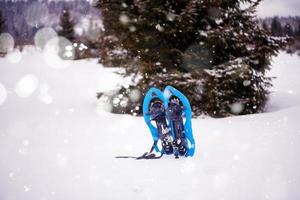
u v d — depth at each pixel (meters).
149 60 11.14
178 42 11.84
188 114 5.94
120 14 11.05
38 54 47.25
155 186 4.30
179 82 10.73
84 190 4.27
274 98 14.36
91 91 18.84
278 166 4.75
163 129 6.07
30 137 7.95
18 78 24.42
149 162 5.56
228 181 4.31
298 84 18.77
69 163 5.60
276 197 3.70
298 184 4.03
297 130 7.07
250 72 10.84
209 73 10.88
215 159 5.46
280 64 30.09
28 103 14.60
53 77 26.61
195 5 10.91
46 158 5.97
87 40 30.53
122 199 3.91
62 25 46.28
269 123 8.37
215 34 10.92
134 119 10.45
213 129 8.28
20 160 5.87
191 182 4.38
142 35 10.92
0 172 5.17
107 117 10.95
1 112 12.16
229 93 10.86
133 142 7.25
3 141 7.53
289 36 11.25
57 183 4.59
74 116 11.25
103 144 7.08
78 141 7.43
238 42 11.32
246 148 5.98
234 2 11.55
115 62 11.69
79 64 35.16
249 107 11.36
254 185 4.10
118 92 12.42
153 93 6.64
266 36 11.20
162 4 11.32
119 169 5.16
